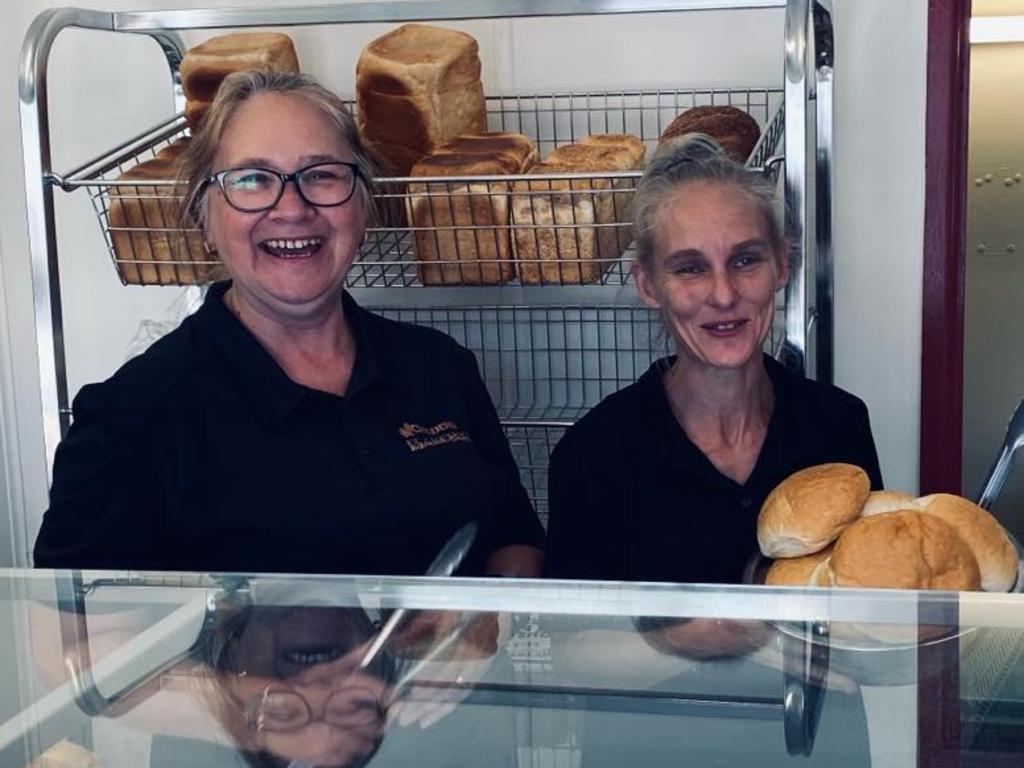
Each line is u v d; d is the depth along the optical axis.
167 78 2.37
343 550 1.29
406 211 1.91
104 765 0.72
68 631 0.84
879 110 2.14
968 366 2.88
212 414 1.28
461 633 0.82
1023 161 2.77
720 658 0.79
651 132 2.21
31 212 1.81
